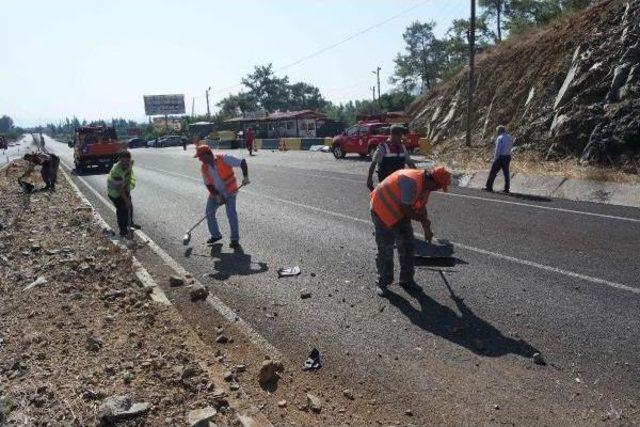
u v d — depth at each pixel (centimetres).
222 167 761
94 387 350
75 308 511
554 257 626
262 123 5575
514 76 2172
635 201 954
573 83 1602
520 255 642
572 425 305
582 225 787
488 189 1222
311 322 473
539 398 334
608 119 1362
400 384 360
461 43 5016
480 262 623
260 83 10306
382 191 511
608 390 338
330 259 673
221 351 420
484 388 349
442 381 360
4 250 767
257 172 1947
